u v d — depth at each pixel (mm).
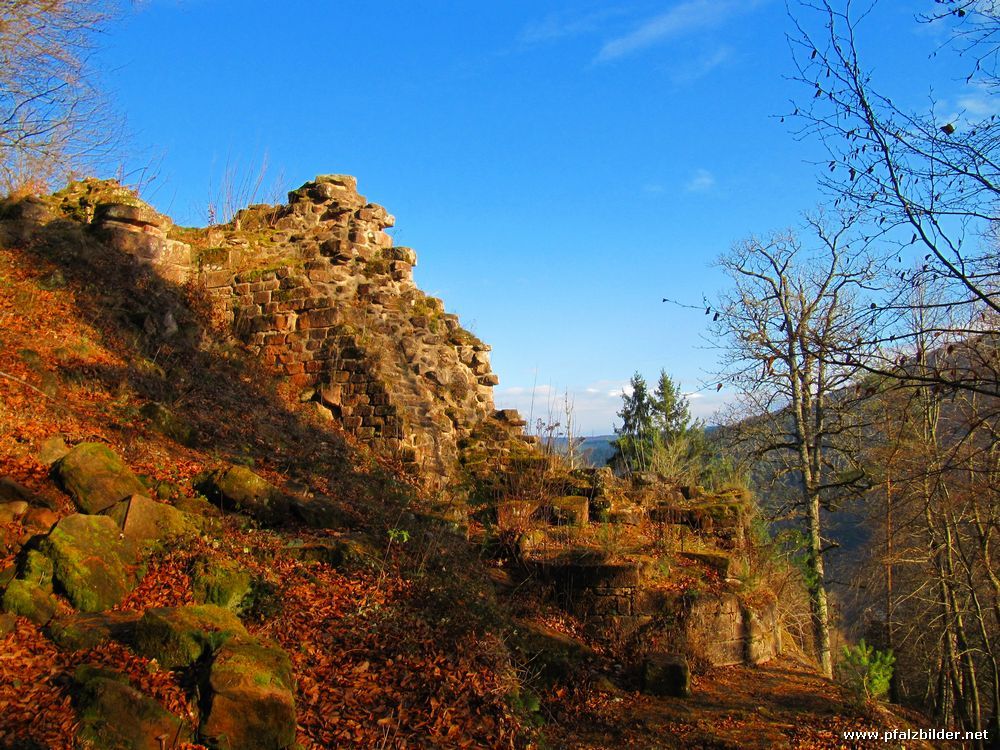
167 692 4855
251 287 14469
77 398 8945
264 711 4797
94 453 6977
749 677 9570
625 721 7816
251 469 9242
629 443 22109
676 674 8617
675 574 10367
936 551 19000
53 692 4645
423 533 9547
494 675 6762
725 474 20172
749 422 20422
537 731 6684
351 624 6645
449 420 13906
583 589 9727
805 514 18719
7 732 4234
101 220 13859
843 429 18188
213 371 12297
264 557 7219
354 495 9961
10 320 10086
